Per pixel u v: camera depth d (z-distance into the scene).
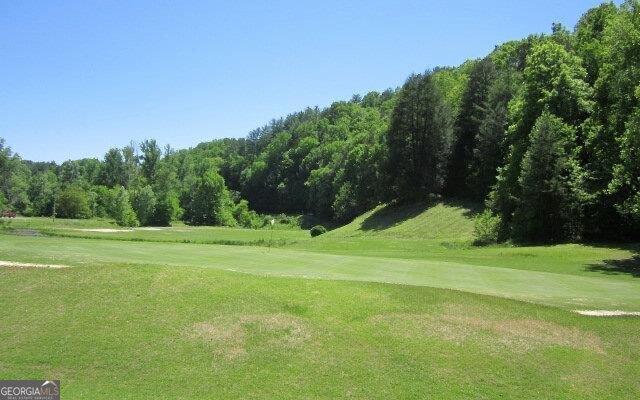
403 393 11.75
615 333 15.62
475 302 17.67
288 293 17.41
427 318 15.86
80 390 11.69
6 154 94.00
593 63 50.50
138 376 12.38
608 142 40.44
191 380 12.20
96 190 130.00
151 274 18.73
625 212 35.81
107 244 32.56
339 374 12.55
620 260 33.00
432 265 26.97
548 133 43.19
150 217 110.44
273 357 13.34
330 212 118.56
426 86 73.06
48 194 121.69
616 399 11.83
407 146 73.00
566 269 29.27
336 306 16.53
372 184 92.50
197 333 14.46
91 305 16.23
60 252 25.81
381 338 14.46
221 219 123.19
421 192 72.62
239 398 11.41
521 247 41.47
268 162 157.75
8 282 18.47
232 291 17.33
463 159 73.50
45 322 15.11
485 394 11.81
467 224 58.31
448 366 13.02
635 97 35.66
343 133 150.88
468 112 73.31
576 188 41.69
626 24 36.38
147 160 141.62
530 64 51.09
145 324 14.97
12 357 13.16
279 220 126.25
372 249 45.94
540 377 12.68
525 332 15.23
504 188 50.56
